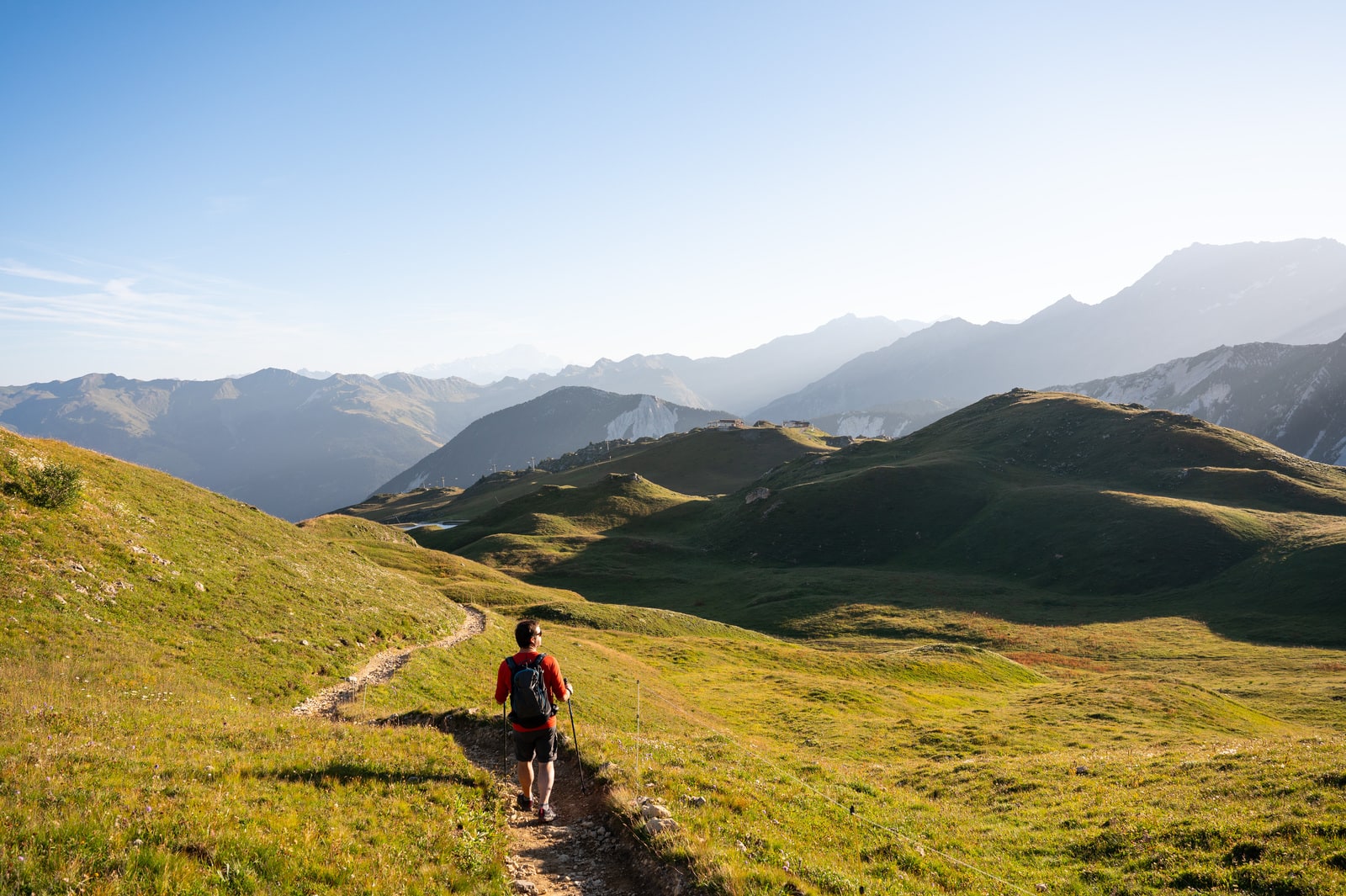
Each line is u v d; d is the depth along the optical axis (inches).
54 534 1118.4
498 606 3149.6
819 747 1492.4
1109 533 5378.9
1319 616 3801.7
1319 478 6127.0
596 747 634.2
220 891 299.1
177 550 1331.2
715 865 385.1
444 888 351.3
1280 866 490.0
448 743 635.5
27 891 273.4
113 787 392.5
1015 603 4618.6
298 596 1434.5
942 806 817.5
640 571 5679.1
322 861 348.8
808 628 4124.0
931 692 2356.1
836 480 7214.6
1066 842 630.5
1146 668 3253.0
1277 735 1835.6
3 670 727.1
